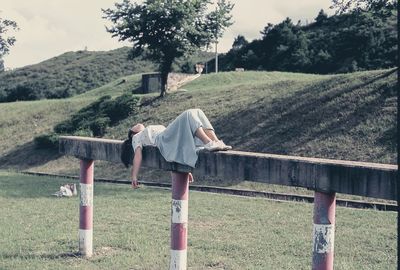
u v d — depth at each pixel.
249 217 14.41
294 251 10.30
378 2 27.41
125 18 38.12
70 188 19.25
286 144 25.83
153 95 40.31
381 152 22.47
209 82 49.00
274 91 33.28
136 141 7.89
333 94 28.75
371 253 10.20
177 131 7.29
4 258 9.67
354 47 64.25
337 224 13.39
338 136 24.70
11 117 43.34
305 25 79.12
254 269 8.88
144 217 14.26
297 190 20.56
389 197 5.15
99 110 38.84
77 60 110.69
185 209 7.62
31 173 30.50
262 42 77.31
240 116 31.05
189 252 10.14
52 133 36.56
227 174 6.80
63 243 10.87
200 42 38.97
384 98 26.31
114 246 10.68
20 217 14.14
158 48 38.34
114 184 23.77
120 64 105.81
